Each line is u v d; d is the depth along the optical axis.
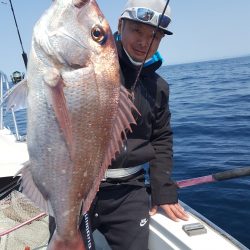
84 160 0.72
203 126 4.31
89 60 0.70
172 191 1.18
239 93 7.61
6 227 1.24
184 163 2.81
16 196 1.31
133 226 1.10
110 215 1.11
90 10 0.70
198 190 2.19
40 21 0.70
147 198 1.16
